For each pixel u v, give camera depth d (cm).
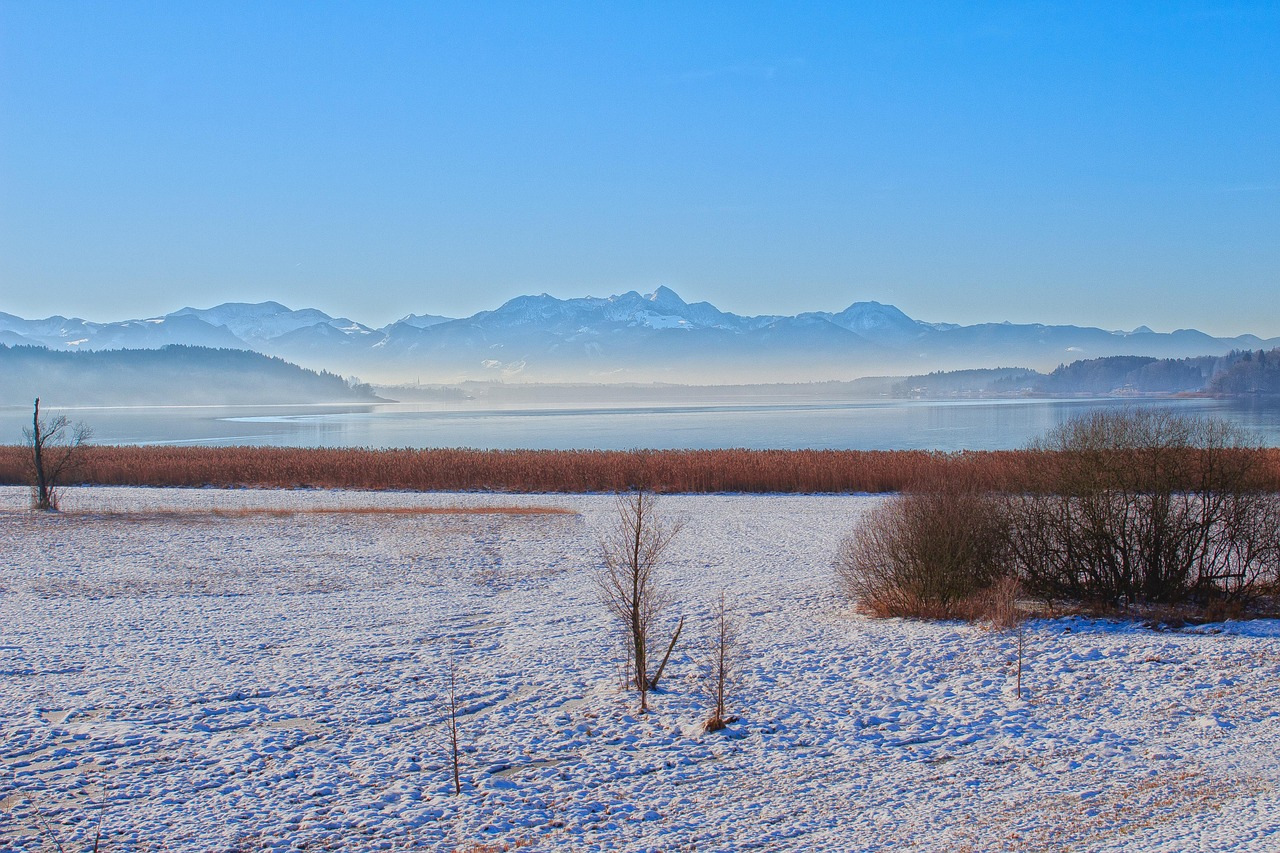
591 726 1038
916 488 1822
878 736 991
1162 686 1137
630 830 766
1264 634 1384
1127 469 1653
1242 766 870
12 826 786
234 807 823
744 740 986
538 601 1838
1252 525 1620
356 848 740
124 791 860
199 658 1370
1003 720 1034
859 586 1759
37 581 2103
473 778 888
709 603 1772
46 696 1168
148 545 2684
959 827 752
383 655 1380
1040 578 1700
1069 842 711
